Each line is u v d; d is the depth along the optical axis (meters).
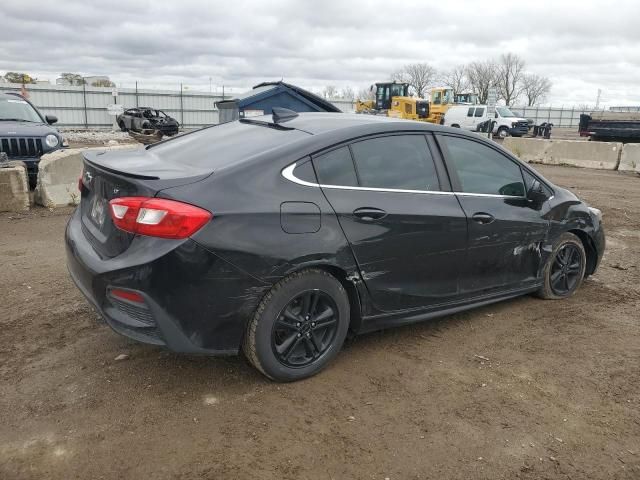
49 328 4.00
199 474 2.52
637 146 16.30
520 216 4.33
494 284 4.28
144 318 2.93
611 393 3.39
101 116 39.75
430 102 40.84
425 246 3.71
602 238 5.18
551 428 3.00
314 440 2.80
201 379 3.34
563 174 15.55
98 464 2.56
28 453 2.62
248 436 2.81
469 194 4.03
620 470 2.69
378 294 3.56
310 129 3.60
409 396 3.26
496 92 19.36
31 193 9.34
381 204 3.49
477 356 3.81
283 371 3.25
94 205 3.40
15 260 5.65
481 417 3.07
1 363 3.47
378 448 2.76
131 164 3.32
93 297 3.09
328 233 3.24
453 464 2.67
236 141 3.62
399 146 3.75
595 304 4.90
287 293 3.15
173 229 2.82
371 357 3.73
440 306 3.94
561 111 61.47
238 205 2.99
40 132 9.52
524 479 2.59
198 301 2.91
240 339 3.09
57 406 3.01
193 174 3.04
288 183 3.19
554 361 3.78
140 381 3.29
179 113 43.00
